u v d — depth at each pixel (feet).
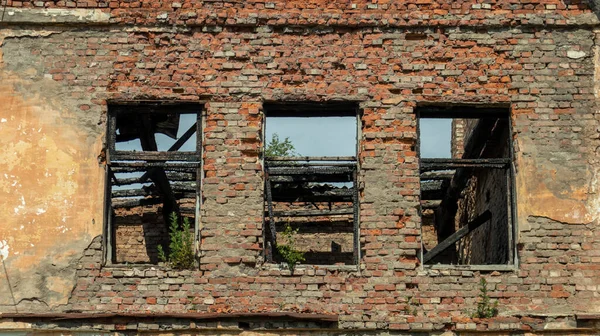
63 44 42.01
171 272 39.93
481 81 41.81
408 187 40.83
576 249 40.19
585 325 39.29
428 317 39.40
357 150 41.60
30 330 39.04
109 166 41.37
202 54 41.98
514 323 39.27
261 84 41.73
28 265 39.81
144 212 61.62
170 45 42.06
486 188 52.95
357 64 41.93
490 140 50.03
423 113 42.32
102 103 41.52
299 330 39.29
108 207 41.06
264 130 41.68
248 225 40.34
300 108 42.11
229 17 42.19
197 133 41.63
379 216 40.52
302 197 56.54
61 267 39.83
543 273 39.96
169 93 41.57
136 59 41.91
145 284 39.75
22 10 42.09
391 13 42.34
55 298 39.50
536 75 41.91
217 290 39.70
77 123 41.29
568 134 41.37
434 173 56.34
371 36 42.22
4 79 41.63
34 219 40.27
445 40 42.22
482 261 54.13
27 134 41.09
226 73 41.83
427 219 63.10
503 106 41.88
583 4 42.47
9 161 40.78
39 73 41.73
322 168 42.06
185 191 57.31
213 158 41.06
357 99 41.57
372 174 40.96
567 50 42.19
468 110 42.16
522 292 39.73
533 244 40.29
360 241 40.40
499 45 42.19
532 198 40.73
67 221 40.27
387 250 40.14
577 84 41.86
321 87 41.68
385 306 39.55
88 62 41.86
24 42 42.04
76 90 41.60
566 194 40.75
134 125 49.21
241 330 39.27
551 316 39.40
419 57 42.01
